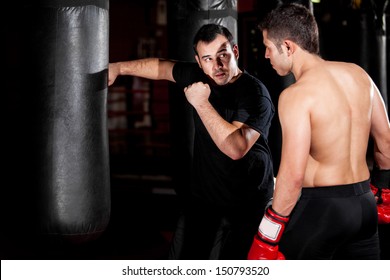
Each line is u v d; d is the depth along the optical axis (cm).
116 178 589
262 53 390
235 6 307
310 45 182
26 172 235
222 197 225
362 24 573
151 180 577
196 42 221
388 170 218
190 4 301
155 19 1181
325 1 622
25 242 331
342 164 177
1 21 849
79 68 227
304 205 179
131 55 1151
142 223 399
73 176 230
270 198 232
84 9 227
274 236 176
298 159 168
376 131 202
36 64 229
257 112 212
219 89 227
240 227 226
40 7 226
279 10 184
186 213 235
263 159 227
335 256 196
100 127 236
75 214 232
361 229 181
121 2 1120
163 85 1099
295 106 171
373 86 195
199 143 228
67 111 228
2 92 828
